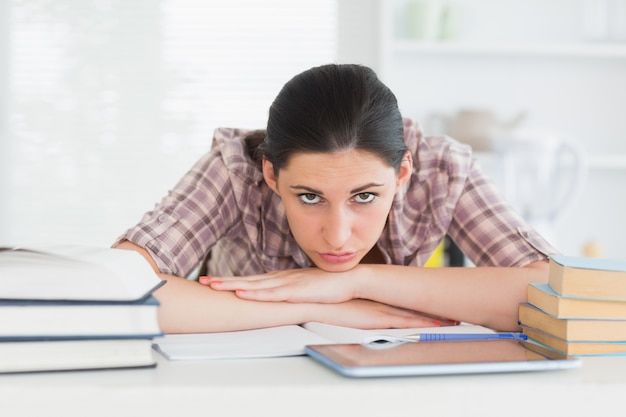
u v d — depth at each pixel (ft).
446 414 2.51
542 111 11.73
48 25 12.12
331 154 3.42
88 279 2.60
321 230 3.68
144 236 4.12
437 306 3.96
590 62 11.76
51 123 12.17
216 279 3.77
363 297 3.91
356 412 2.47
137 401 2.42
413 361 2.68
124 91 12.23
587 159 11.16
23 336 2.55
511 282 4.05
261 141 4.67
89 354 2.62
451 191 4.69
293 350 2.95
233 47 12.26
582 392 2.57
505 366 2.68
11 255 2.67
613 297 3.08
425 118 11.53
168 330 3.49
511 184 10.83
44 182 12.20
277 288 3.76
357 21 12.21
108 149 12.23
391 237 4.65
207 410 2.43
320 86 3.49
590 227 11.96
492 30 11.66
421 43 10.84
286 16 12.26
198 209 4.44
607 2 11.53
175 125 12.27
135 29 12.17
